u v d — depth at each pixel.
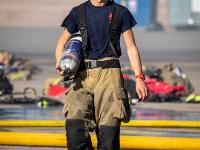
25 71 48.34
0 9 165.00
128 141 16.88
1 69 36.97
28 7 165.88
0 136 18.02
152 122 22.80
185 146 16.70
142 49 95.75
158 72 36.72
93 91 12.39
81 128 12.27
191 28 166.50
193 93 36.53
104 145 12.28
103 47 12.51
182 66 61.00
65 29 12.77
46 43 109.44
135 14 165.25
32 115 27.47
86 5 12.67
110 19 12.53
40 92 39.25
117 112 12.26
